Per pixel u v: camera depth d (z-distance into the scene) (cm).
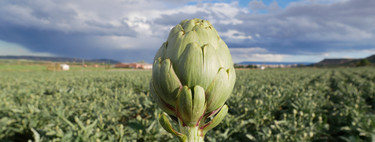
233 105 562
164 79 76
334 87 1153
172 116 89
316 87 906
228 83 79
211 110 83
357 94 659
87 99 604
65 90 708
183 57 76
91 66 7469
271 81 1188
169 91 77
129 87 951
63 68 4081
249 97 651
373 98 717
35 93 703
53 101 531
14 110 396
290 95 654
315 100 597
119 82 1172
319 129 404
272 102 570
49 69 3906
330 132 457
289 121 406
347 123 456
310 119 428
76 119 294
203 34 81
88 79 1405
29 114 389
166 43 86
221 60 81
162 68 77
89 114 443
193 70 75
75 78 1512
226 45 88
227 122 409
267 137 347
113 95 680
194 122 80
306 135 341
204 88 76
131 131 338
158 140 325
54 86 864
